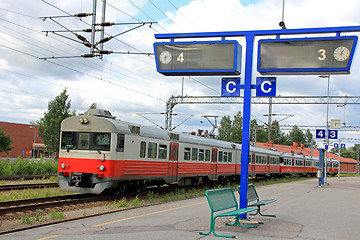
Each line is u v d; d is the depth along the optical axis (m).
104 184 15.21
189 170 22.02
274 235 8.32
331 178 51.78
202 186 24.66
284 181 34.69
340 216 11.54
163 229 8.63
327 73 10.02
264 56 10.02
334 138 32.38
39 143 70.31
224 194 9.23
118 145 15.62
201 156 23.67
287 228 9.21
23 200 13.42
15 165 27.91
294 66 9.84
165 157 19.45
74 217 10.66
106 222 9.48
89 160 15.44
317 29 9.74
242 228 9.03
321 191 21.80
